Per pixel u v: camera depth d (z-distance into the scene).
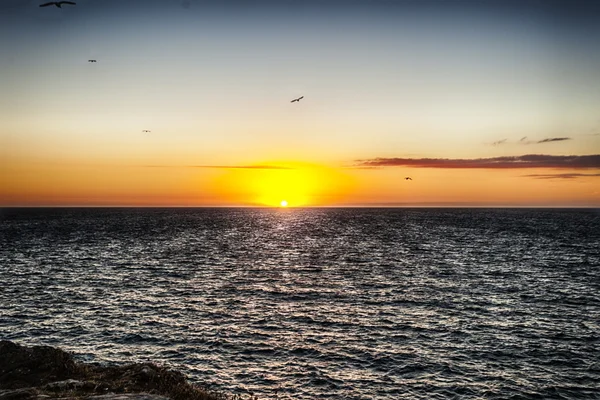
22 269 59.59
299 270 61.00
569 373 26.09
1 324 34.59
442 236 120.44
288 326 34.56
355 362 27.53
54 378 16.77
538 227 163.75
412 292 46.62
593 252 82.12
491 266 64.81
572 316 37.56
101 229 141.50
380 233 132.75
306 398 22.95
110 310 38.72
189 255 75.81
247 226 167.88
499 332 33.25
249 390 23.73
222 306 40.44
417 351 29.34
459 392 23.67
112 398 14.09
